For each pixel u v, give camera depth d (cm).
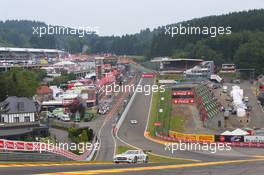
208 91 13962
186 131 9706
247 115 11075
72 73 19062
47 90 13525
